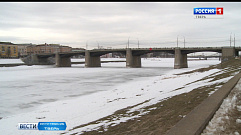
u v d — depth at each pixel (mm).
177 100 14961
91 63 125938
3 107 24000
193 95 15578
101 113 16297
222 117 7809
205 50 92562
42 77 61125
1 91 35969
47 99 28359
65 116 17234
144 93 25156
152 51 106000
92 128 11594
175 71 77062
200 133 6234
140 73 71125
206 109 8219
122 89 32031
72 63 172000
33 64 145625
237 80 17719
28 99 28641
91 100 24641
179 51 95750
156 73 70062
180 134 5520
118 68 105812
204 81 25859
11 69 103938
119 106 18250
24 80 53469
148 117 11516
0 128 15328
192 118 7027
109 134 9625
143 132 8570
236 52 95625
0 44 187375
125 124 10938
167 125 8703
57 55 138375
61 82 48156
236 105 9656
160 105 14383
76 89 36750
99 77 58844
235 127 6938
